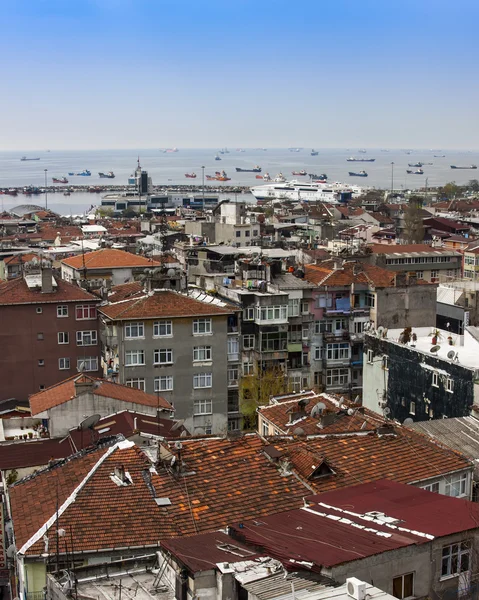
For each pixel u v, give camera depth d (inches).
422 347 3491.6
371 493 1691.7
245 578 1255.5
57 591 1446.9
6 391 4055.1
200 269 5757.9
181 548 1425.9
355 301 4621.1
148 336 3821.4
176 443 2025.1
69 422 2765.7
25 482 1958.7
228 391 4266.7
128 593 1428.4
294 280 4650.6
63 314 4101.9
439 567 1386.6
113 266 5920.3
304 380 4537.4
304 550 1346.0
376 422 2303.2
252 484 1926.7
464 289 5157.5
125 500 1814.7
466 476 2089.1
